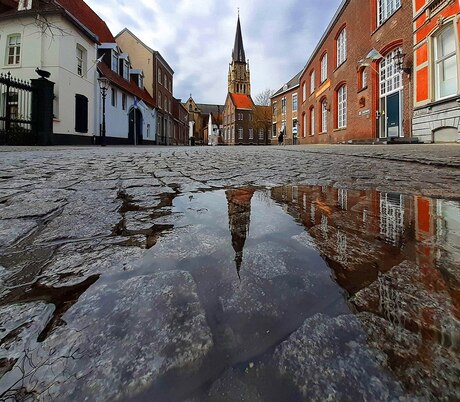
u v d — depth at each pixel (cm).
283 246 105
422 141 1065
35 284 80
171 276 83
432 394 45
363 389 46
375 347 54
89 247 107
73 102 1565
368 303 68
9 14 1449
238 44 7269
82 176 297
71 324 62
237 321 62
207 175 314
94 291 76
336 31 1833
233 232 122
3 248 106
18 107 1325
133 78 2653
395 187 235
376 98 1375
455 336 56
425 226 129
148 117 2778
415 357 52
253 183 259
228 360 52
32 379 49
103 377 49
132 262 93
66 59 1501
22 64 1469
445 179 274
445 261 91
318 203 178
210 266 89
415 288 75
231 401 45
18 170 335
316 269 86
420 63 1066
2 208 164
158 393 47
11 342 57
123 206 170
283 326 61
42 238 116
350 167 389
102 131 1625
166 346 56
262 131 5912
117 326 62
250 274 83
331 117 1978
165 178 288
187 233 120
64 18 1470
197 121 7788
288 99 3884
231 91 7181
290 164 441
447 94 970
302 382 48
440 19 946
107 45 2072
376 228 126
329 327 60
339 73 1803
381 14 1341
